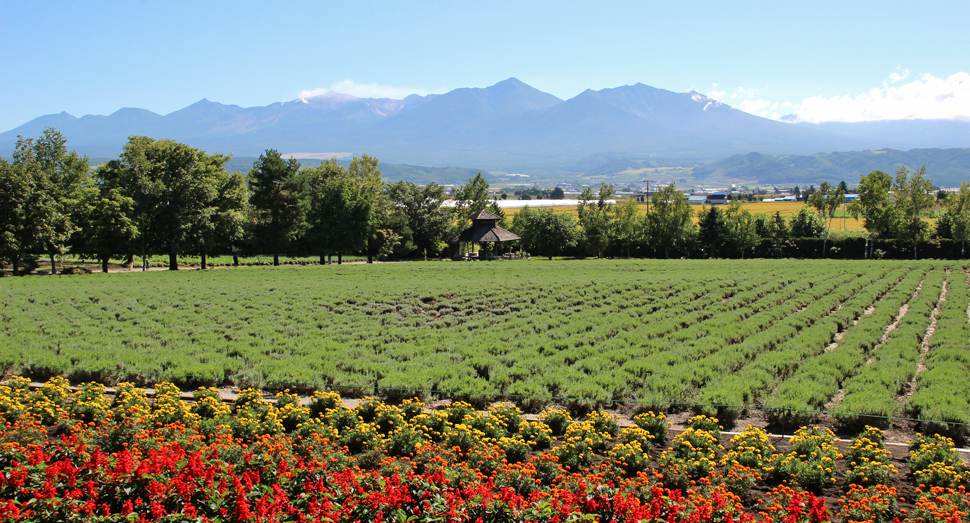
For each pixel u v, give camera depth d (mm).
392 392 16438
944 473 10148
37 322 26219
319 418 13609
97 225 55875
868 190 94062
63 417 12586
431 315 30703
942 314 28453
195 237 61750
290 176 72438
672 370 17969
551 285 40719
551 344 22719
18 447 9367
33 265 62344
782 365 18922
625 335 24109
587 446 11828
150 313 29406
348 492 8266
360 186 85562
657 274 49625
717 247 94375
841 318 27594
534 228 92562
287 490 8664
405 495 7949
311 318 28844
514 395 15766
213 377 17344
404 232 91625
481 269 58969
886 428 14047
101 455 8672
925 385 16703
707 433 12195
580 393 15680
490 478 9383
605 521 8164
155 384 17328
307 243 79125
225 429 11672
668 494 9031
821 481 10328
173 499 7809
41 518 7301
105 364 17719
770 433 14008
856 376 17109
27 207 50562
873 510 8859
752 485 10016
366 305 33312
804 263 63594
